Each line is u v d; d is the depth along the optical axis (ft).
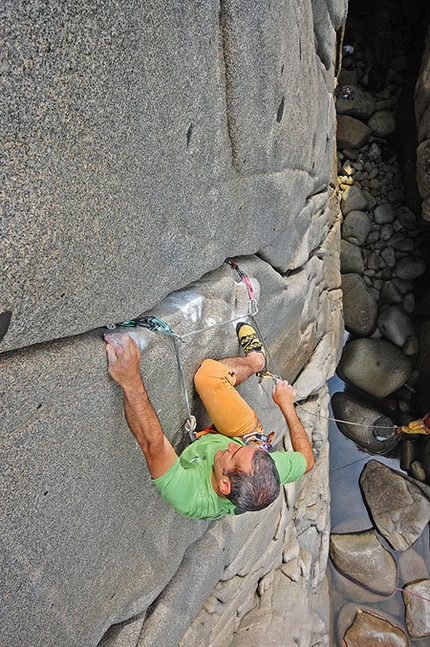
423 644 15.15
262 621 12.57
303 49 9.33
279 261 11.21
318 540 15.52
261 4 6.55
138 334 5.81
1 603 4.93
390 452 19.38
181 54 5.30
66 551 5.66
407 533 16.90
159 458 5.98
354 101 21.79
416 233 21.35
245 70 6.64
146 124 5.00
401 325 20.58
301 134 10.08
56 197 4.09
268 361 11.74
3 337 4.06
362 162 22.13
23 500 4.73
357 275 21.39
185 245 6.53
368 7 21.80
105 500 6.08
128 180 4.96
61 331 4.68
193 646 10.31
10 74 3.42
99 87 4.21
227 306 7.85
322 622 13.60
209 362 7.43
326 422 17.24
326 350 17.31
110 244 4.95
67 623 6.23
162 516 7.80
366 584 16.05
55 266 4.28
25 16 3.37
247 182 8.00
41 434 4.67
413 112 20.16
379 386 19.93
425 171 17.12
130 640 7.96
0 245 3.72
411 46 21.24
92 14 3.89
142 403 5.55
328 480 16.92
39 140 3.81
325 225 15.72
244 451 6.23
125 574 7.30
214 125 6.43
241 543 11.28
